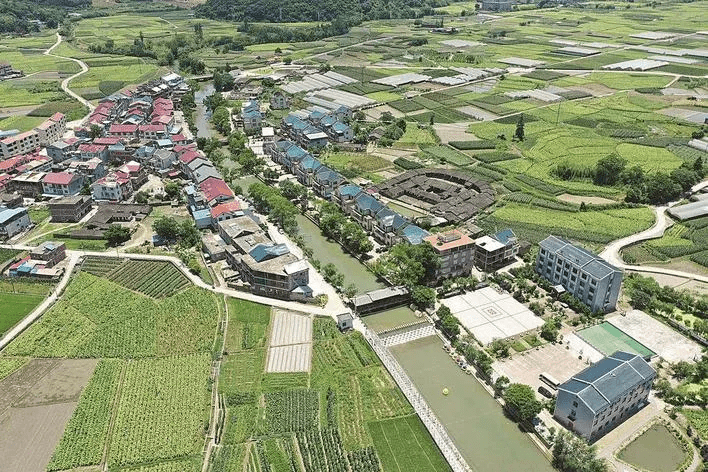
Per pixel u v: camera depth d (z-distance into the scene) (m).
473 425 146.25
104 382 158.75
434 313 190.25
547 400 151.62
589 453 129.38
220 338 177.12
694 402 149.88
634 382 143.00
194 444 139.00
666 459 134.38
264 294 199.25
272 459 135.00
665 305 189.38
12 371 163.62
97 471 132.75
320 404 152.12
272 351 171.38
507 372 162.25
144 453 136.50
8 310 191.50
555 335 174.50
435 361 169.88
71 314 189.12
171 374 161.62
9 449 138.75
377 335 180.25
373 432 143.50
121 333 179.50
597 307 186.50
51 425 145.62
